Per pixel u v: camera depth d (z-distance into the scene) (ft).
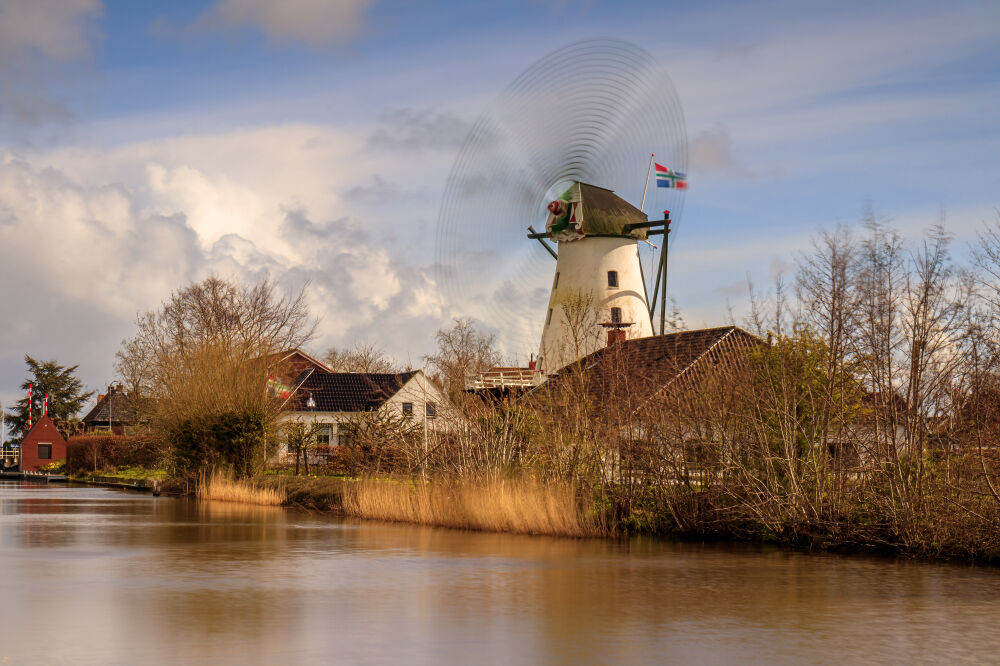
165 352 195.00
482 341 132.46
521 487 98.12
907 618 53.62
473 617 53.31
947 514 76.69
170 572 70.23
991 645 47.11
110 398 377.50
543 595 60.39
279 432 184.55
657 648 46.01
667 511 94.12
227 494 156.76
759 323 91.40
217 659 43.34
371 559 77.71
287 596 59.82
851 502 84.12
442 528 103.96
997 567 73.05
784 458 86.58
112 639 47.14
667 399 93.91
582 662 43.27
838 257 84.58
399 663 42.91
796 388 87.71
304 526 107.24
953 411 79.00
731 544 87.61
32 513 129.90
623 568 72.49
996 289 78.79
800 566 73.67
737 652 45.34
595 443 95.81
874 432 83.20
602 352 111.34
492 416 105.29
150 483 207.00
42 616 52.95
